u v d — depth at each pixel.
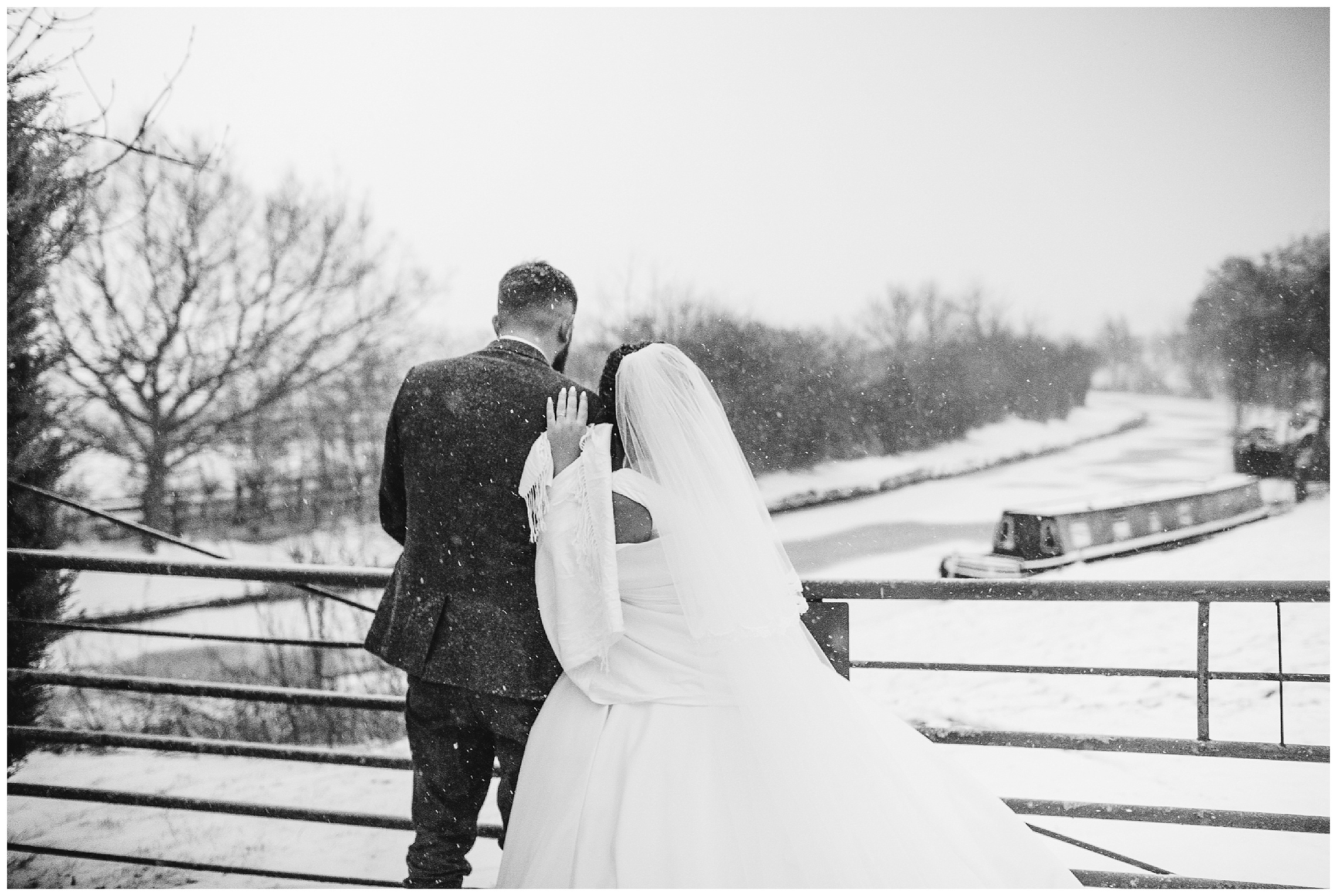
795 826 1.72
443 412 2.22
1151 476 23.28
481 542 2.21
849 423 30.19
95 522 17.00
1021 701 7.09
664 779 1.80
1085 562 13.30
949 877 1.71
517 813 1.95
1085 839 3.58
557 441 2.08
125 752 5.56
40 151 4.05
